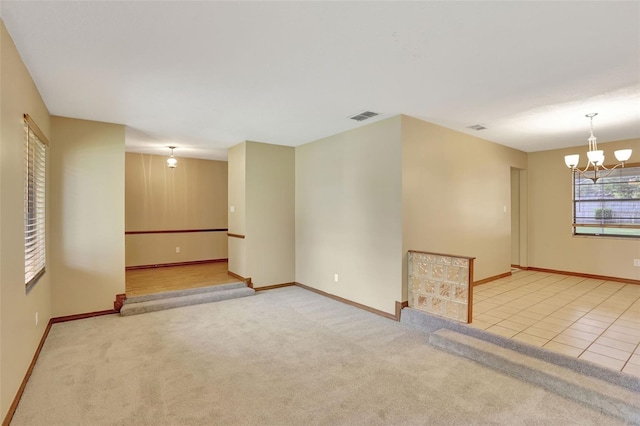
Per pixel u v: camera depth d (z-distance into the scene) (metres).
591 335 3.21
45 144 3.51
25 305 2.62
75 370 2.85
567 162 4.30
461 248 4.84
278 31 2.16
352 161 4.68
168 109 3.73
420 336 3.63
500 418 2.25
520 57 2.52
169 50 2.40
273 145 5.71
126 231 6.70
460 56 2.51
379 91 3.21
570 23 2.06
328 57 2.52
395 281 4.08
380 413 2.29
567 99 3.42
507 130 4.71
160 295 4.73
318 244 5.37
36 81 2.93
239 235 5.66
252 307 4.65
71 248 4.01
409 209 4.07
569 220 6.01
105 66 2.65
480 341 3.23
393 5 1.89
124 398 2.44
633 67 2.68
